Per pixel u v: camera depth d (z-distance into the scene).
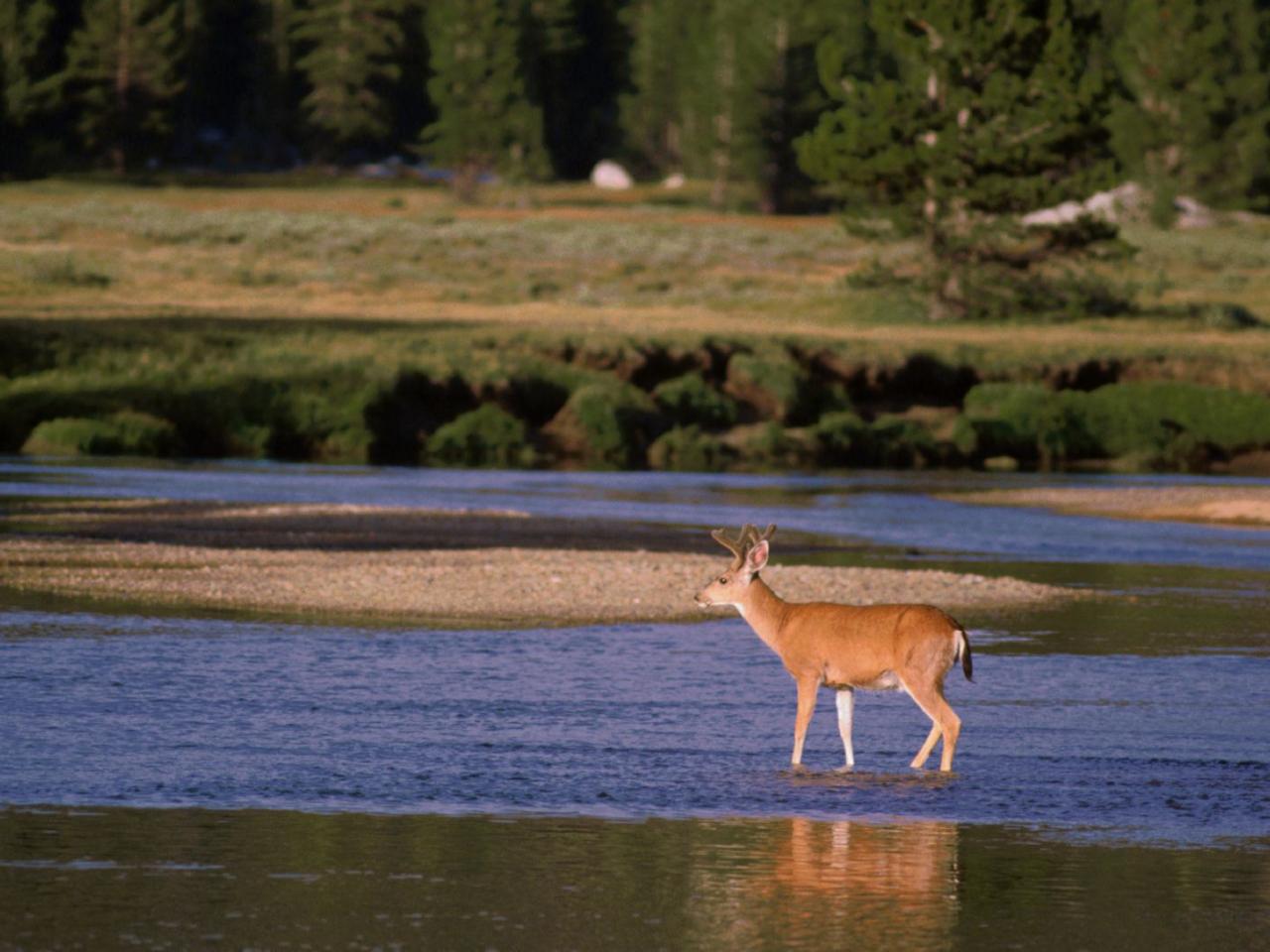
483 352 192.75
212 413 168.25
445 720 41.62
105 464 142.75
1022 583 75.50
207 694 44.25
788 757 38.03
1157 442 189.25
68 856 27.89
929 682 35.81
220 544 82.62
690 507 122.19
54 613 58.66
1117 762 37.91
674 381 192.25
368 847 28.94
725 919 24.91
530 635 57.59
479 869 27.59
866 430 185.12
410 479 141.50
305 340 194.62
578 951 23.25
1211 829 31.44
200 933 23.78
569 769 36.09
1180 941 24.28
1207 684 49.41
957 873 27.84
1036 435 188.25
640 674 49.72
